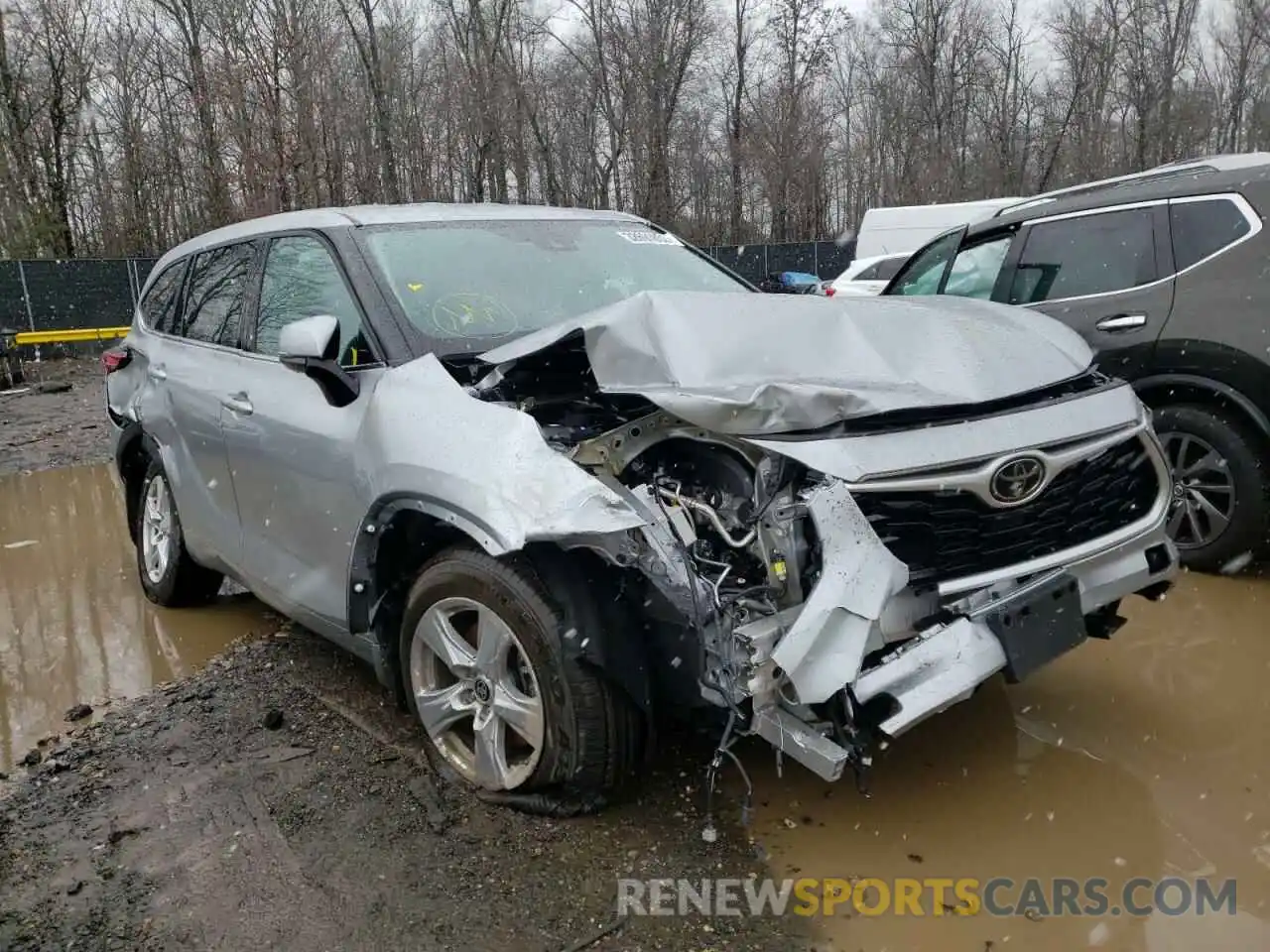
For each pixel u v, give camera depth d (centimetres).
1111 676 387
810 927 257
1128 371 492
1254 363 451
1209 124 3456
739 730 267
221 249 473
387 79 2655
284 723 376
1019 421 291
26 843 307
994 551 286
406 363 338
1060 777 320
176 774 345
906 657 267
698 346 296
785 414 272
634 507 272
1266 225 458
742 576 278
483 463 282
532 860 285
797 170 3384
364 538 323
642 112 3006
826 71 3409
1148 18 3362
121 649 470
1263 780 314
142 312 549
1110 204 518
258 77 2045
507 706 299
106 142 3098
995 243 579
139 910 272
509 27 2733
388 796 320
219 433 414
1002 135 3581
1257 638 413
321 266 388
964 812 303
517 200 2791
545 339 314
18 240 2733
